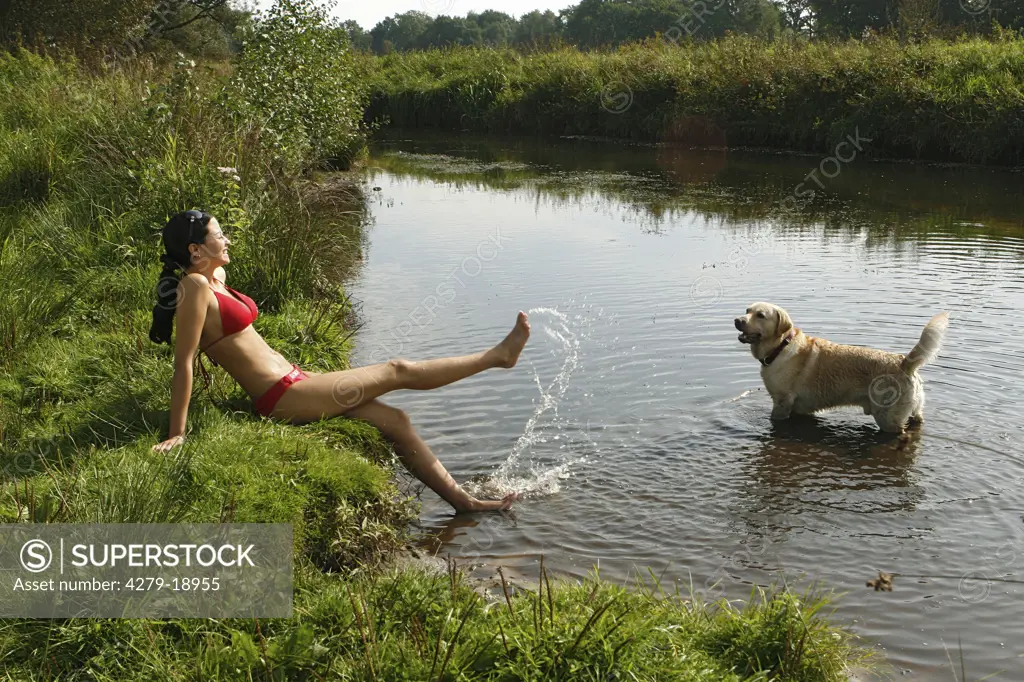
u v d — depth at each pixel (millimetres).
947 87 20344
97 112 10250
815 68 22562
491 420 6355
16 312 6207
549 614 3508
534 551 4629
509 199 16109
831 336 7902
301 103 14359
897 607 4078
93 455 4453
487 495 5262
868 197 15812
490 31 75125
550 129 27984
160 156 8898
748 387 6941
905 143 20766
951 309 8680
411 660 3287
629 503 5137
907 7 32344
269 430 4973
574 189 17219
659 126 25422
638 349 7793
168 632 3418
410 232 13070
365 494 4793
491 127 28969
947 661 3691
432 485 5094
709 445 5930
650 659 3369
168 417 5016
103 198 8594
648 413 6449
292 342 6930
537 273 10586
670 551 4609
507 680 3238
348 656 3385
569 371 7297
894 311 8648
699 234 12922
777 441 5977
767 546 4645
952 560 4480
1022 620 3977
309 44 15648
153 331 5152
